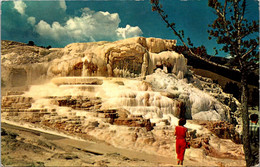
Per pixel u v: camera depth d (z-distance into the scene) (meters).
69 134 9.75
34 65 20.91
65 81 17.81
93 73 20.08
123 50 21.05
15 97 13.48
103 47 21.55
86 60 19.80
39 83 20.56
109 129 10.63
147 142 10.02
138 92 15.68
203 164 8.63
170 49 23.95
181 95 18.33
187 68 27.25
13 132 6.90
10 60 23.09
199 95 19.98
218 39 8.80
